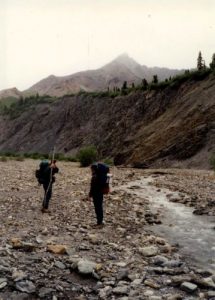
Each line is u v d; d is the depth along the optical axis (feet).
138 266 29.66
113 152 405.18
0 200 52.29
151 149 235.81
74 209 50.21
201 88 297.53
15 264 27.37
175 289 25.58
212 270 29.78
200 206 56.90
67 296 23.71
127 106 464.65
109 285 25.63
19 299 22.67
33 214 45.21
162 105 388.98
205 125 213.87
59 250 31.04
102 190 41.86
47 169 47.39
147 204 59.11
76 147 529.45
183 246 36.55
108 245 34.86
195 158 189.57
